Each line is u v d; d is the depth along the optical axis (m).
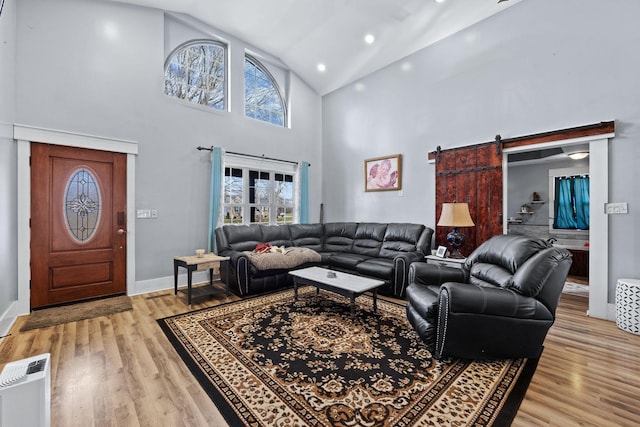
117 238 3.61
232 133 4.77
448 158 4.20
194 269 3.32
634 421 1.46
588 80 3.07
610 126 2.90
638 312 2.54
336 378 1.85
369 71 5.25
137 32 3.78
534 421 1.46
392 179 4.93
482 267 2.63
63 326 2.66
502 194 3.69
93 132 3.42
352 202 5.65
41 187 3.11
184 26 4.38
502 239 2.60
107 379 1.83
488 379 1.85
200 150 4.37
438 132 4.35
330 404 1.60
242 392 1.70
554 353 2.21
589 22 3.07
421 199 4.57
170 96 4.11
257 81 5.39
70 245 3.30
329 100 6.11
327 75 5.58
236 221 4.93
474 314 1.95
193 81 4.54
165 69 4.24
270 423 1.45
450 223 3.59
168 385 1.77
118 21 3.63
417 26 4.08
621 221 2.88
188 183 4.24
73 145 3.27
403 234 4.31
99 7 3.50
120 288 3.63
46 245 3.15
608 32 2.96
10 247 2.81
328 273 3.24
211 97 4.73
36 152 3.08
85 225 3.39
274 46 5.05
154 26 3.92
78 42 3.35
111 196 3.56
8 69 2.76
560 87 3.26
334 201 6.00
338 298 3.58
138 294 3.70
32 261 3.06
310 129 6.04
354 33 4.44
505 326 1.96
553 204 6.07
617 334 2.57
